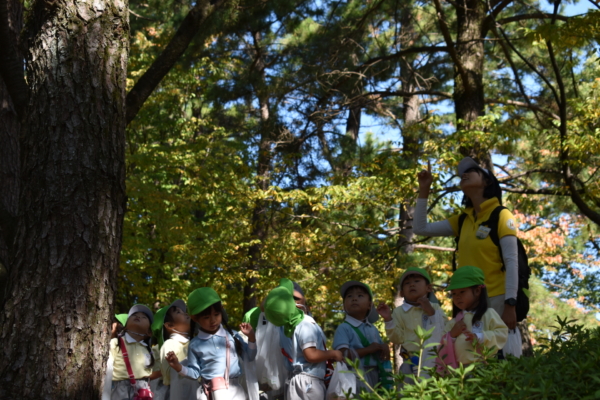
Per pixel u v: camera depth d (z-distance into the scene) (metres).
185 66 11.53
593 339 3.37
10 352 3.98
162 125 17.45
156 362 6.07
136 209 14.76
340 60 13.56
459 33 11.30
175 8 16.36
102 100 4.43
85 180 4.25
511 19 11.07
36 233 4.14
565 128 9.74
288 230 13.34
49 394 3.92
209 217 17.77
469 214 4.48
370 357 4.52
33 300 4.04
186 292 16.56
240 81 14.13
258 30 13.55
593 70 13.63
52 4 4.46
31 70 4.46
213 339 4.54
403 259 14.77
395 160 11.03
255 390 4.59
